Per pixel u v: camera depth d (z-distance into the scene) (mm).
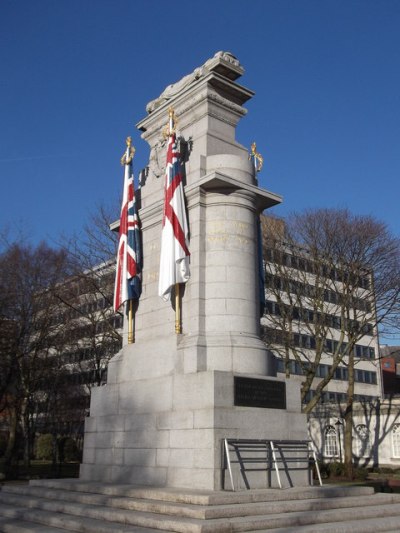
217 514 10531
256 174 17359
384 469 42344
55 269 33062
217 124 17406
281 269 34625
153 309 16609
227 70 17641
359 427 47531
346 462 33438
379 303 34000
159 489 12711
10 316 29672
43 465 42281
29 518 12750
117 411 15781
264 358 14883
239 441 13047
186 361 14477
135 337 16969
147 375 15570
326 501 12375
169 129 16672
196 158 16703
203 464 12922
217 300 15242
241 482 12969
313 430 50188
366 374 64875
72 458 50500
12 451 31594
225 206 15992
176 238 15414
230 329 15016
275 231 34062
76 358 36781
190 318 15266
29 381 31469
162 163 18094
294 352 32469
